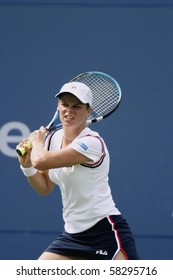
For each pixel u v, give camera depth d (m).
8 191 24.75
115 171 24.50
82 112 18.11
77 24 24.58
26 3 24.69
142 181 24.53
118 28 24.50
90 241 18.34
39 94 24.64
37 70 24.66
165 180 24.47
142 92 24.44
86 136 18.08
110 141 24.47
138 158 24.48
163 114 24.45
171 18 24.42
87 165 17.98
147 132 24.44
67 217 18.64
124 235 18.36
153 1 24.47
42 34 24.66
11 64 24.67
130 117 24.45
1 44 24.69
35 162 17.89
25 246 24.80
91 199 18.19
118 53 24.48
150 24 24.47
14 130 24.66
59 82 24.59
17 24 24.70
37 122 24.62
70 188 18.27
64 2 24.64
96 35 24.55
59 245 18.66
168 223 24.55
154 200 24.53
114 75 24.47
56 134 18.89
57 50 24.61
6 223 24.81
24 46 24.66
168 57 24.44
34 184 19.23
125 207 24.53
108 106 20.02
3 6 24.72
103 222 18.25
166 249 24.56
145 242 24.56
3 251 24.84
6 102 24.67
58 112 19.11
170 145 24.45
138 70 24.45
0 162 24.69
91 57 24.55
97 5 24.56
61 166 17.88
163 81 24.41
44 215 24.73
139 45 24.44
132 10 24.47
